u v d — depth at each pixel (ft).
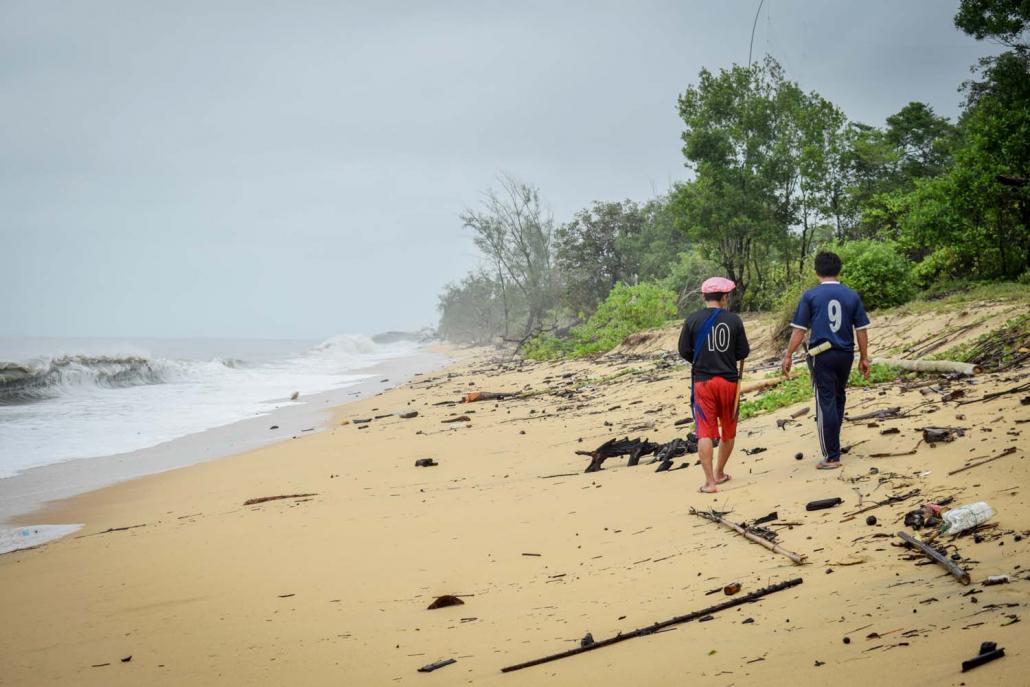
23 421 65.67
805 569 13.69
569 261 160.76
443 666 12.05
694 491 21.89
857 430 23.49
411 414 58.44
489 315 248.32
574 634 12.66
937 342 36.88
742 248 92.22
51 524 30.78
